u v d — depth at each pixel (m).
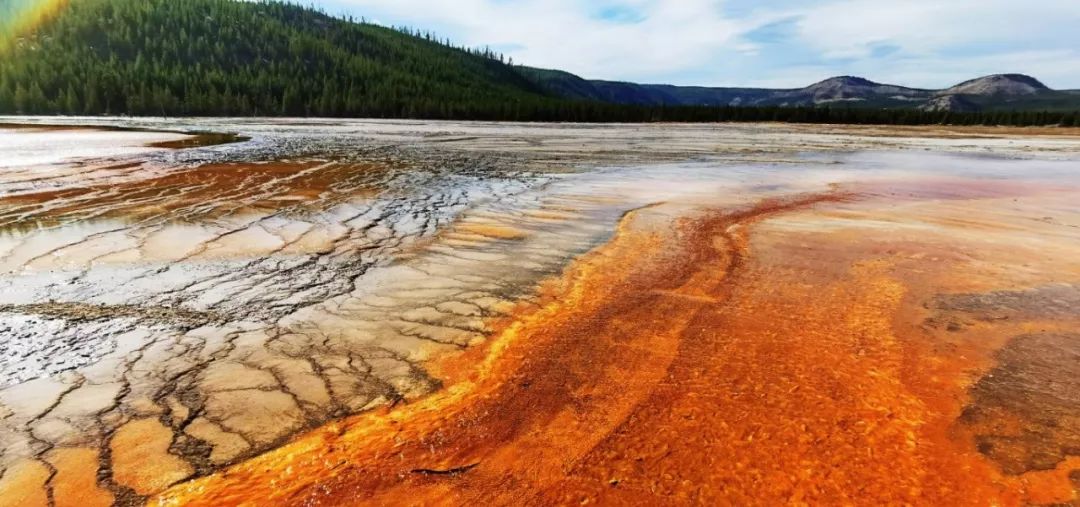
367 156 21.80
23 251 7.43
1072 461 3.20
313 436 3.51
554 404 3.88
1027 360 4.55
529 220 10.20
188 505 2.88
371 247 8.12
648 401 3.91
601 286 6.47
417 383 4.20
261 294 6.05
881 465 3.18
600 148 28.42
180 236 8.41
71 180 13.78
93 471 3.12
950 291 6.31
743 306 5.82
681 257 7.75
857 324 5.32
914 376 4.26
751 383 4.15
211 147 24.19
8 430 3.47
